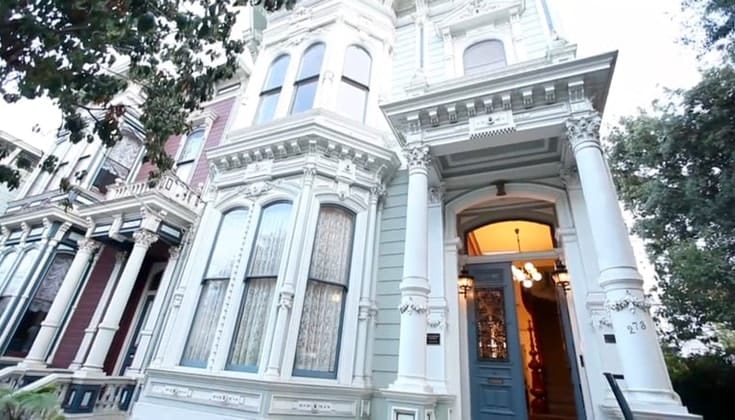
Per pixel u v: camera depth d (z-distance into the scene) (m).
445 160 6.13
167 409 5.19
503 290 6.06
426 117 5.58
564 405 6.92
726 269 6.66
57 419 4.90
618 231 3.97
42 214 9.28
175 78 3.58
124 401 6.84
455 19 7.70
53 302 8.24
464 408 5.16
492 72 5.44
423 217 5.12
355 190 6.33
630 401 3.34
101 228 8.64
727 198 6.14
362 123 6.93
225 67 3.62
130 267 7.43
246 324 5.41
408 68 7.94
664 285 8.77
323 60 7.55
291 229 5.67
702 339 8.59
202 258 6.36
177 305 6.17
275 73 8.26
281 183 6.30
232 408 4.73
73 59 2.54
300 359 5.00
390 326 5.55
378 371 5.31
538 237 7.19
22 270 8.99
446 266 5.91
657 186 7.57
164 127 3.62
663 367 3.50
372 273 5.95
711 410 7.12
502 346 5.65
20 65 2.41
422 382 4.27
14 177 2.91
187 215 8.34
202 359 5.48
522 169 6.03
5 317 8.24
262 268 5.75
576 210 5.43
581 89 4.79
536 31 6.79
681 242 7.79
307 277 5.42
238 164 6.97
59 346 8.34
